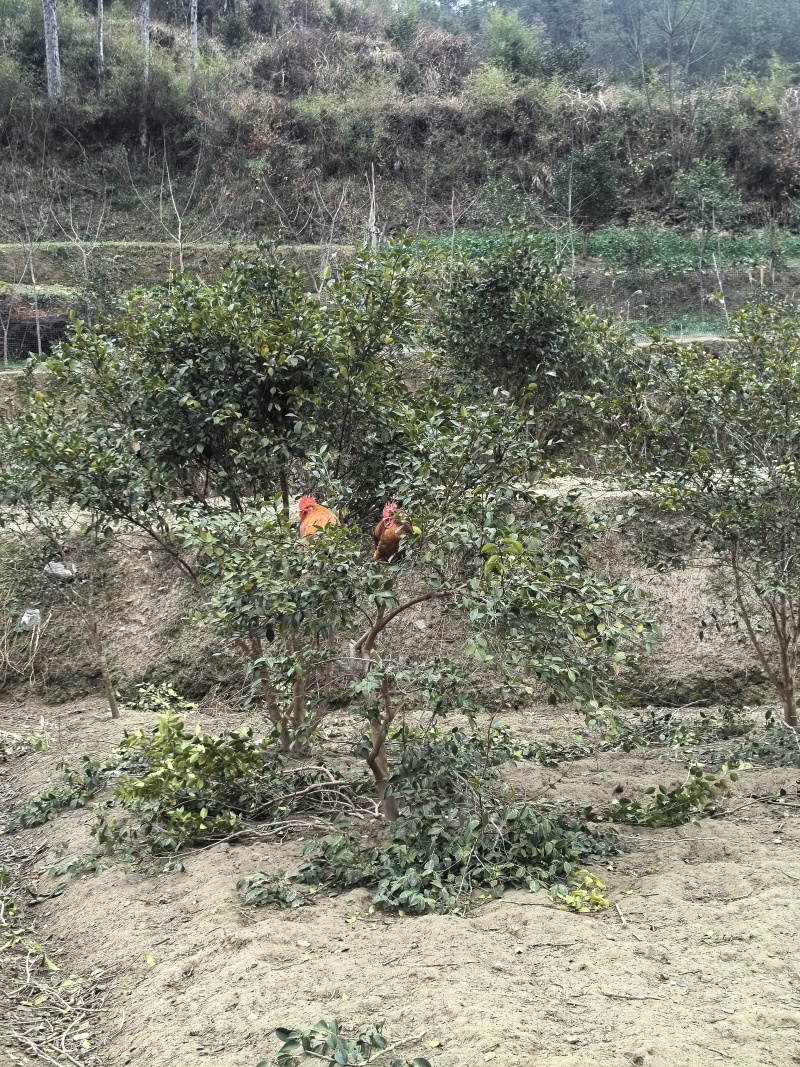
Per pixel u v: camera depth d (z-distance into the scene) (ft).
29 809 21.63
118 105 114.73
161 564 32.12
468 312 33.47
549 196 108.88
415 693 18.40
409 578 22.26
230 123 112.57
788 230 106.32
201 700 30.07
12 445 21.62
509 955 12.34
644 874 15.69
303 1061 10.24
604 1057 9.68
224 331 19.54
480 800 16.28
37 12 125.49
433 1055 10.07
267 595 15.17
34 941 15.74
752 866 15.23
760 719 27.35
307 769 19.11
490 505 15.51
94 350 21.25
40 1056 12.00
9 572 28.17
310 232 101.19
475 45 145.48
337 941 13.25
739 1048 9.79
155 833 18.42
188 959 13.37
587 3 204.33
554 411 29.25
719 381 21.89
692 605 30.60
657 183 112.16
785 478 20.99
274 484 21.38
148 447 20.56
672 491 22.24
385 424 20.18
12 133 112.16
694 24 173.88
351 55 127.54
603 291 87.71
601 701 17.06
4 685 31.07
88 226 99.60
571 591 15.28
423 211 105.60
